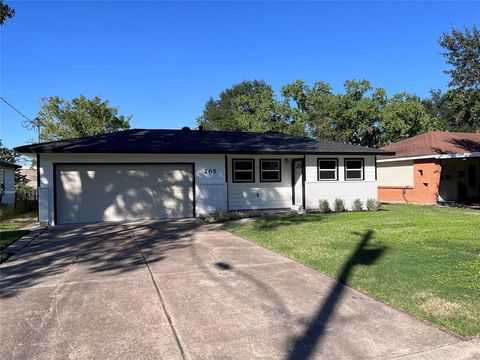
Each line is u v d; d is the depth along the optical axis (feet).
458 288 18.13
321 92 123.95
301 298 17.56
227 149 51.37
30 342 13.39
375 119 116.06
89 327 14.58
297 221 44.19
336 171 58.80
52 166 45.75
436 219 44.96
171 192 50.29
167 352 12.63
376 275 20.47
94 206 47.32
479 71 59.62
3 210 54.29
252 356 12.35
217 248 29.35
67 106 107.65
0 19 37.17
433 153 67.41
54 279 21.15
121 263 24.75
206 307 16.56
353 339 13.42
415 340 13.25
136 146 48.78
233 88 189.67
